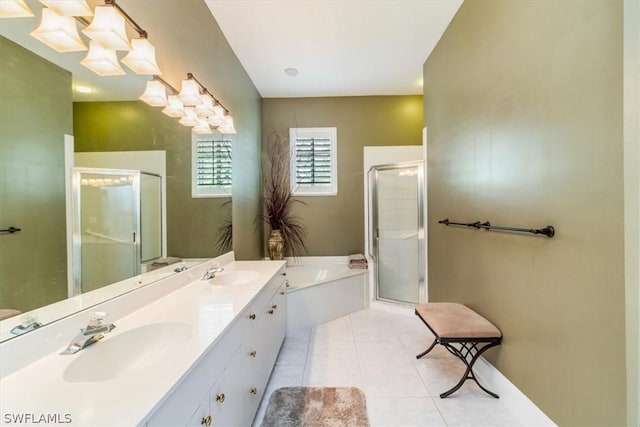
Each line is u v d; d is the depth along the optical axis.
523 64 1.52
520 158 1.56
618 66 1.02
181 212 1.84
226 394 1.16
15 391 0.74
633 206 0.97
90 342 0.99
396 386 1.92
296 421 1.60
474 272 2.07
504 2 1.68
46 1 0.94
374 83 3.61
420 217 3.19
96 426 0.62
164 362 0.86
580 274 1.19
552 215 1.34
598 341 1.12
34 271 0.94
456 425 1.57
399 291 3.46
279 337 2.32
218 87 2.44
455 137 2.36
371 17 2.36
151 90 1.50
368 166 4.00
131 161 1.41
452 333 1.74
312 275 3.71
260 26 2.45
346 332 2.80
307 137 4.04
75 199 1.11
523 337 1.55
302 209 4.04
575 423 1.23
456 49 2.32
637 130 0.96
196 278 1.90
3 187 0.86
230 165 2.64
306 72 3.29
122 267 1.32
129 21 1.27
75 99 1.11
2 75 0.86
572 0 1.21
